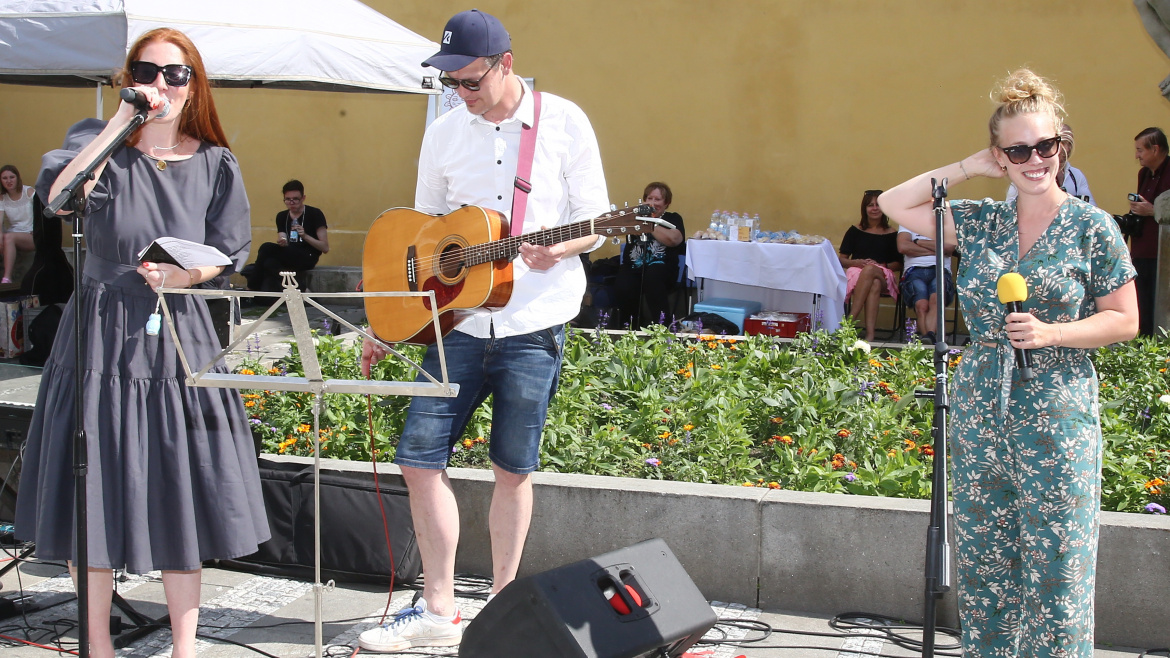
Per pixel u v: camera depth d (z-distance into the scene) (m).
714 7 11.12
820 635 3.81
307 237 11.58
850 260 9.34
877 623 3.93
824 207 11.04
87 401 3.15
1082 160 10.27
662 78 11.37
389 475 4.39
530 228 3.65
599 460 4.91
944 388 2.82
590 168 3.73
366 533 4.21
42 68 5.98
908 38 10.62
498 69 3.54
